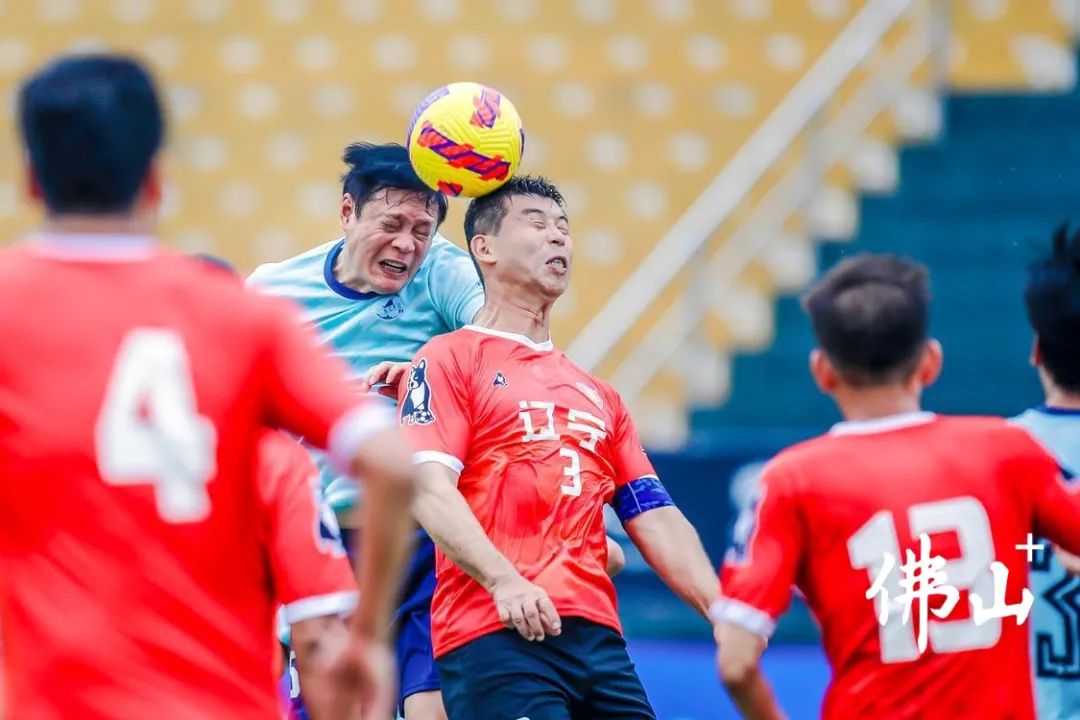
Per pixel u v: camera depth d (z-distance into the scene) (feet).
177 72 165.99
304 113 163.32
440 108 53.67
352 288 60.54
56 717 30.81
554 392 51.96
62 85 32.73
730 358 132.36
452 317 60.23
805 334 133.69
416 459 50.14
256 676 32.60
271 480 35.27
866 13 153.69
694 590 51.24
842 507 40.14
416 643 58.13
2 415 31.48
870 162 142.92
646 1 166.61
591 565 50.75
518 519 50.37
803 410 129.08
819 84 145.79
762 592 40.11
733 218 144.87
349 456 32.40
